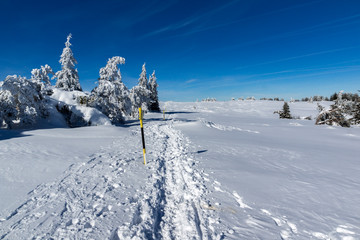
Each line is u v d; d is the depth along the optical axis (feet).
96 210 12.42
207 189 15.99
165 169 21.25
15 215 11.84
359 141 51.16
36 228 10.59
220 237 10.10
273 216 12.39
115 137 43.11
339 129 75.87
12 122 50.14
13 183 16.67
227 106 307.58
